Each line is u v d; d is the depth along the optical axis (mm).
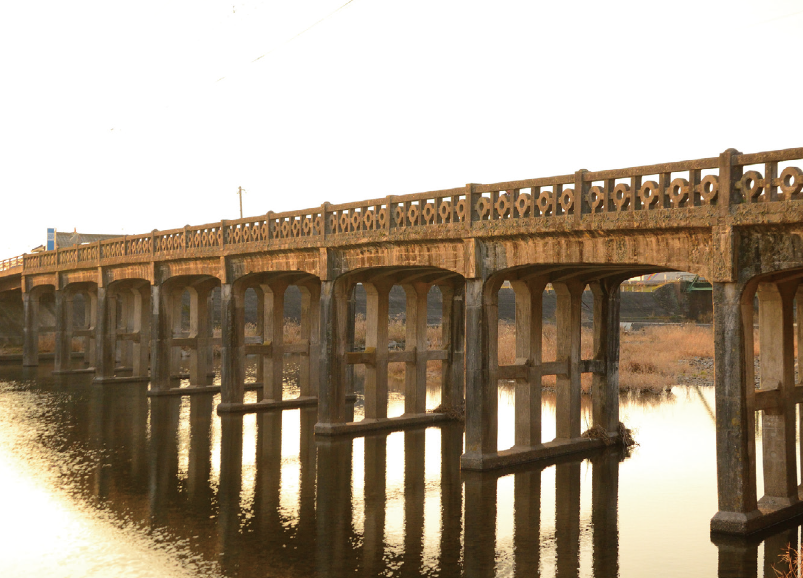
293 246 28375
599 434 26000
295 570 14828
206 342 40531
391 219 24016
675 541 16391
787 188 14781
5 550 16156
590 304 91188
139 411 34250
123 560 15492
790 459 17766
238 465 23797
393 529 17422
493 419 22859
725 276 15711
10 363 58781
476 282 21812
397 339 58875
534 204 19797
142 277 40719
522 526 17562
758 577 14203
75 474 22688
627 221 17516
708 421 30781
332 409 28469
